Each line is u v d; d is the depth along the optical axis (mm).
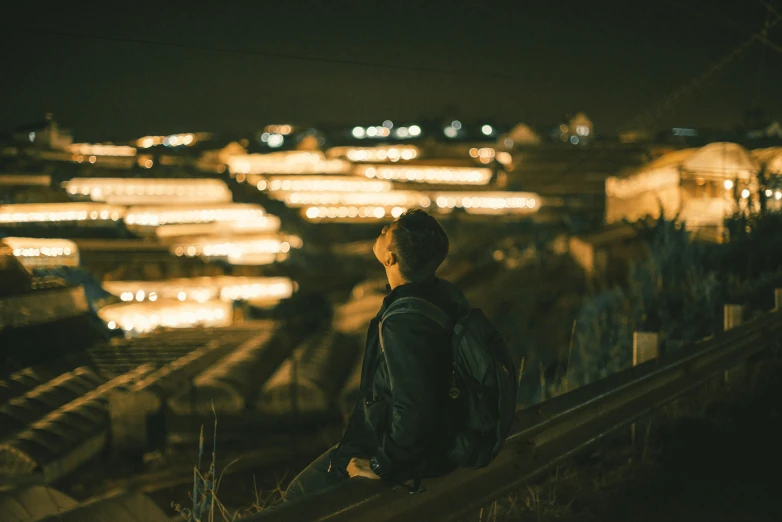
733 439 6359
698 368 6805
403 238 2818
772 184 17594
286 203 87188
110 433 9664
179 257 46062
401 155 107250
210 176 80312
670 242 14695
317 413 10664
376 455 2740
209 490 3836
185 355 13953
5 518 3830
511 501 4770
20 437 8344
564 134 81875
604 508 4824
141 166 75750
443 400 2725
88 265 40031
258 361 12297
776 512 4793
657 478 5469
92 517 3846
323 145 129500
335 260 54594
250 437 10062
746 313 9828
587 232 21859
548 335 13133
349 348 14188
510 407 2812
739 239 16219
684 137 54688
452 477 3385
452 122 119375
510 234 34969
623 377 5293
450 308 2805
